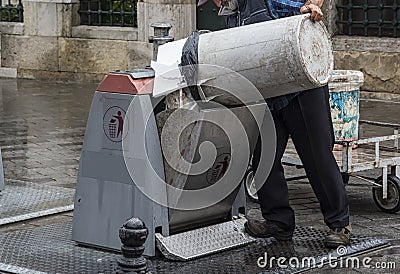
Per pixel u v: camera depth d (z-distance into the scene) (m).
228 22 6.00
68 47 15.77
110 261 5.57
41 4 15.90
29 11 16.06
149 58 14.83
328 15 13.28
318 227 6.54
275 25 5.31
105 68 15.43
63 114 12.14
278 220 5.96
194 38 5.53
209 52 5.42
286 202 5.96
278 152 5.93
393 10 13.06
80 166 5.83
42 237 6.13
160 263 5.52
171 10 14.39
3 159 9.12
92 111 5.70
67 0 15.66
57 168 8.69
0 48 16.47
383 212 7.00
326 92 5.81
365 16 13.23
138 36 14.90
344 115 7.34
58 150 9.64
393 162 6.95
